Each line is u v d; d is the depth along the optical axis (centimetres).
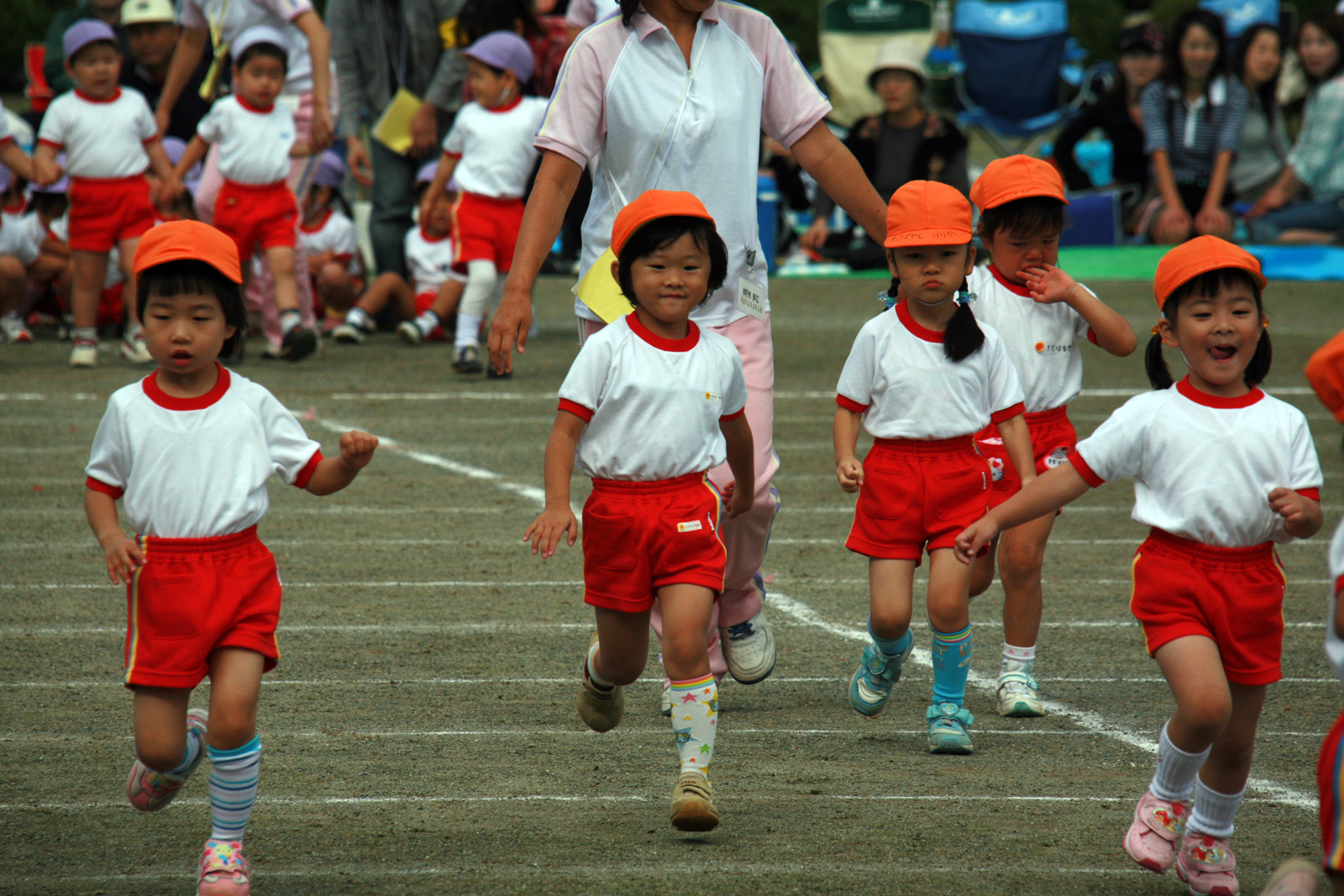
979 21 8681
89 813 1577
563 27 5194
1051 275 2055
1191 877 1391
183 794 1656
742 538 1938
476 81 4712
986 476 1884
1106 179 8075
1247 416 1425
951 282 1866
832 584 2684
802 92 2022
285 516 3159
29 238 5303
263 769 1728
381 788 1667
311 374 4734
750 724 1958
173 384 1412
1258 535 1412
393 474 3528
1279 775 1739
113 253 5434
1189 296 1427
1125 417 1460
